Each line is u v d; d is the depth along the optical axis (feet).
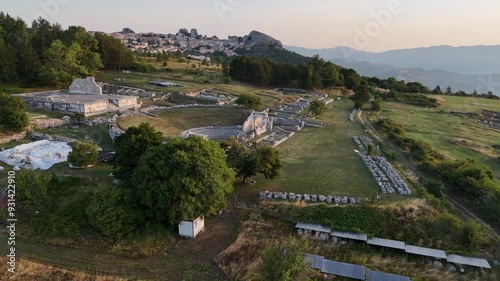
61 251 100.94
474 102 404.98
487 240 112.37
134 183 115.96
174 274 94.22
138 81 383.45
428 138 249.96
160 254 102.17
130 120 225.56
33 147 172.65
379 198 131.03
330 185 145.79
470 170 151.74
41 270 92.02
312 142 220.84
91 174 146.72
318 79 425.28
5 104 202.90
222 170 115.96
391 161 183.62
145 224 110.42
